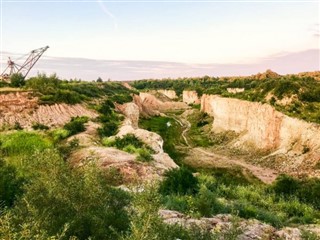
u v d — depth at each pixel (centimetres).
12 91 6147
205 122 10006
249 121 7306
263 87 7788
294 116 6038
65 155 3142
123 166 2614
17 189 1188
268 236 1227
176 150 7062
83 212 808
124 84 15500
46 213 748
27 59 9175
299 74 16362
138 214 713
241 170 5525
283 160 5562
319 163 5006
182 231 812
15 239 553
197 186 2056
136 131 4406
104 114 6525
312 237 1072
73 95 6706
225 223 1268
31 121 5209
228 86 13025
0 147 3722
